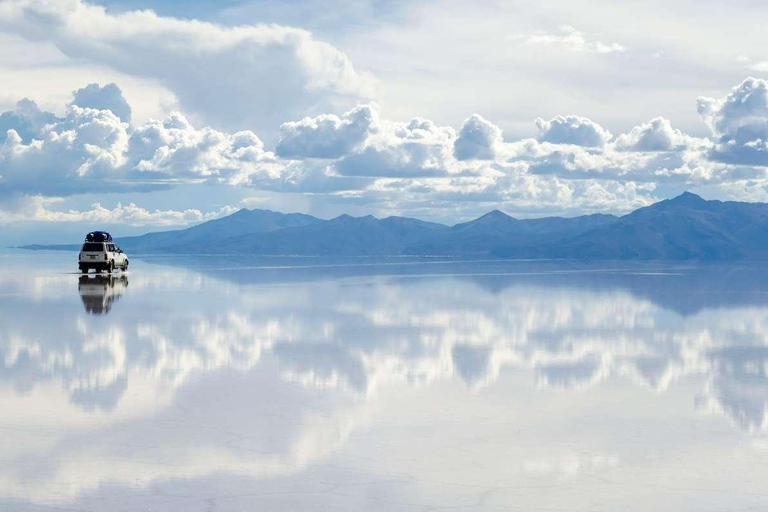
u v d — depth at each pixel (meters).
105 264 74.31
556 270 109.38
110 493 11.28
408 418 15.91
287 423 15.39
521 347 26.33
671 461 13.05
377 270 102.88
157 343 26.33
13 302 42.53
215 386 19.08
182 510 10.62
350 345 26.52
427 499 11.15
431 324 33.34
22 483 11.70
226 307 40.50
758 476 12.28
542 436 14.54
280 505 10.85
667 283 70.12
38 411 16.20
